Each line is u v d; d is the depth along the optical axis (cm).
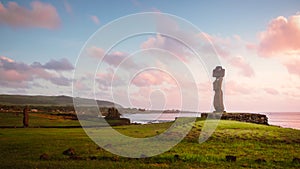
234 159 1997
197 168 1772
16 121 4666
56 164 1795
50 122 4662
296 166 1878
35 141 2672
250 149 2405
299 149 2428
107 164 1817
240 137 2828
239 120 3709
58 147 2370
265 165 1888
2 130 3569
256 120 3794
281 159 2056
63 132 3316
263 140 2745
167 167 1778
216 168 1780
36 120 4891
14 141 2658
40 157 1988
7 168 1698
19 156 2041
